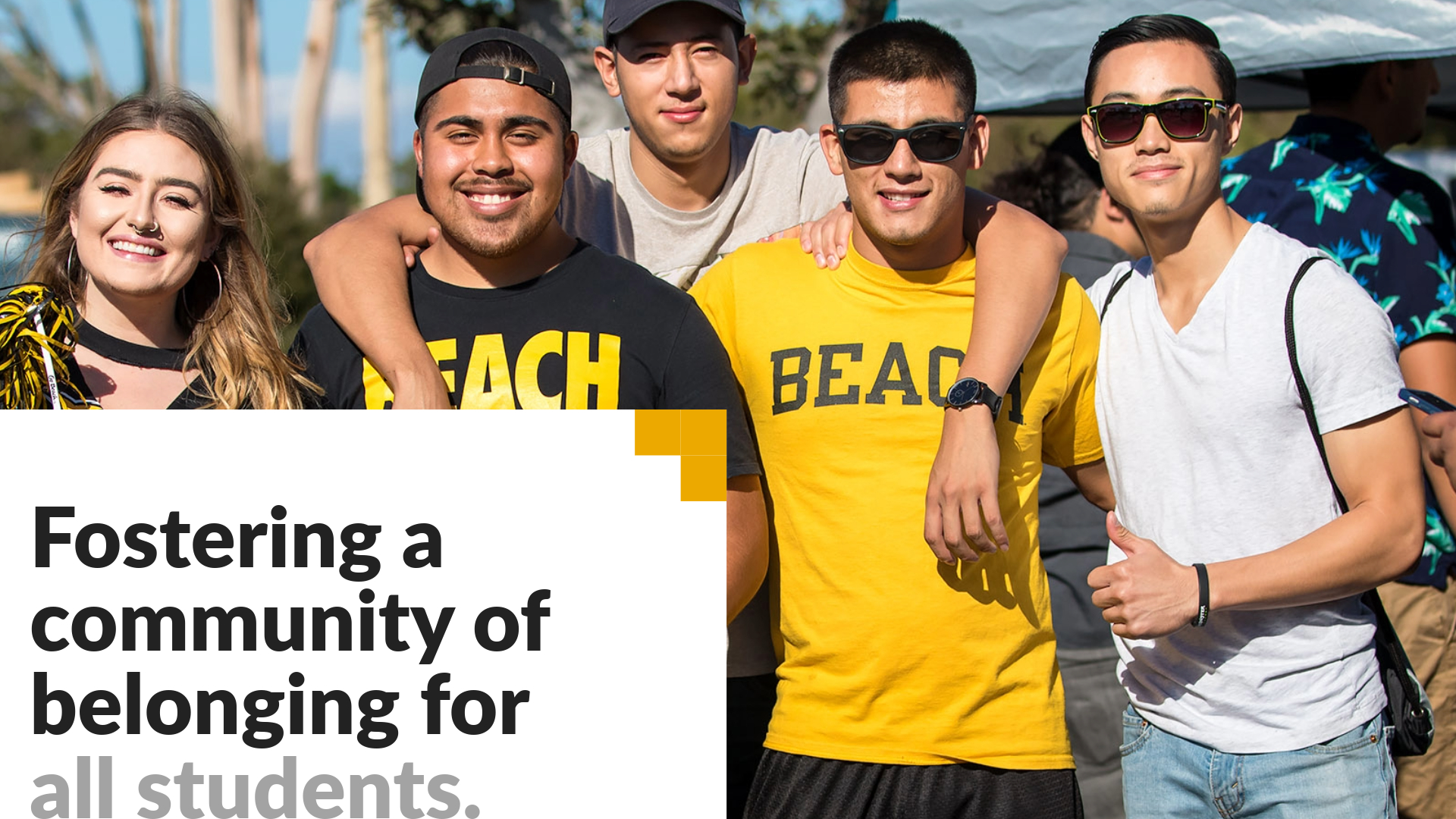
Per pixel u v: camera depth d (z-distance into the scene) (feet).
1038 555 9.12
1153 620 8.29
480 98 8.31
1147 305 9.07
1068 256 12.34
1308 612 8.54
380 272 8.68
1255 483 8.52
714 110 10.00
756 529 8.77
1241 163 12.37
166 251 8.46
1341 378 8.21
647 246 10.61
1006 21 12.57
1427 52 10.53
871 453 8.86
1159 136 8.54
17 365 8.20
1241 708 8.64
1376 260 11.37
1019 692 8.81
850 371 8.98
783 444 9.10
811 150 10.69
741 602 8.77
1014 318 8.55
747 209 10.66
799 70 28.25
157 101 8.71
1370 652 8.71
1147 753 9.21
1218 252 8.72
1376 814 8.48
